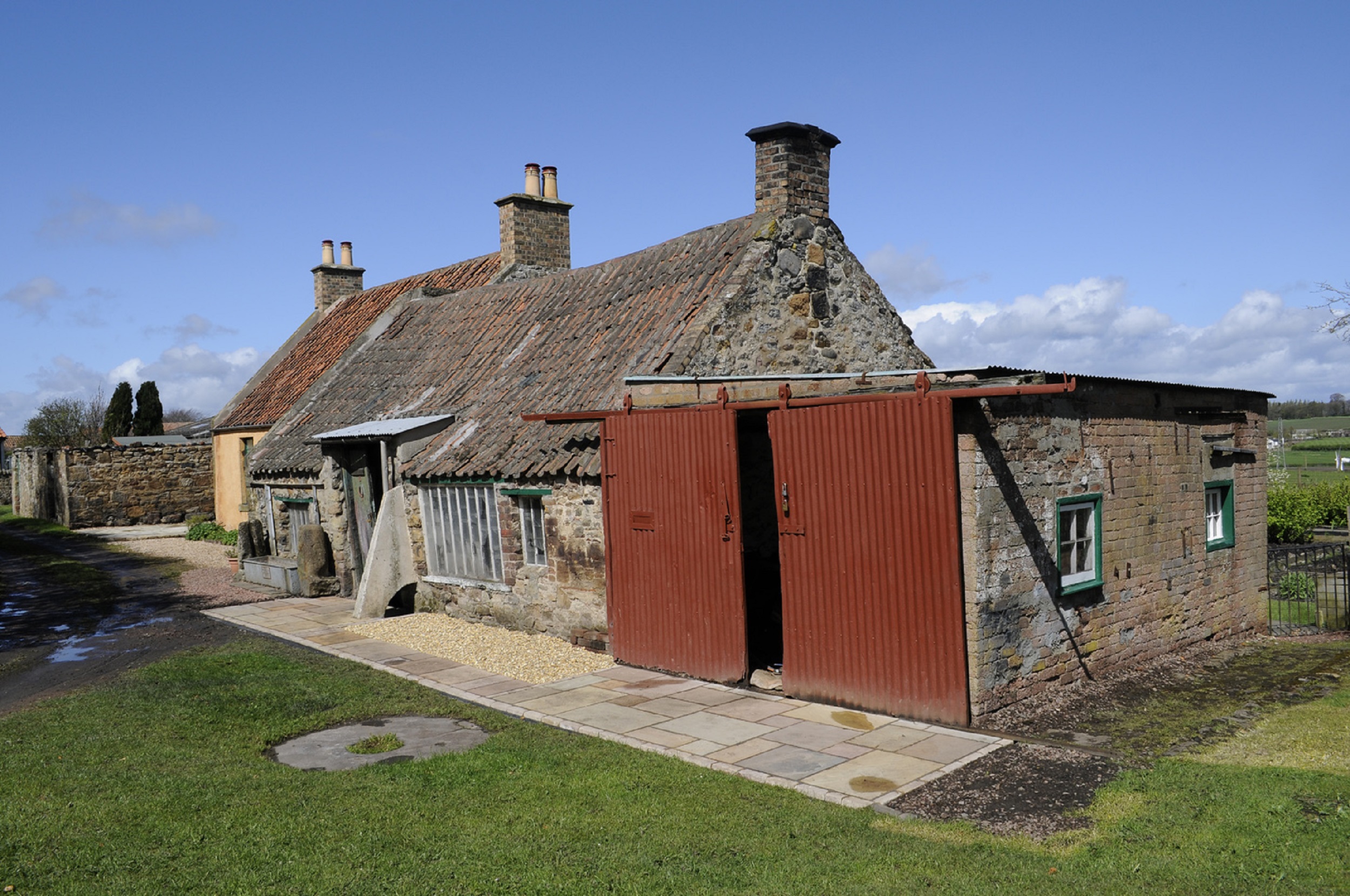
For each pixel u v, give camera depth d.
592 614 11.98
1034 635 9.32
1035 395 9.41
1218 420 12.87
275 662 11.63
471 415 15.02
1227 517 13.16
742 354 12.56
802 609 9.57
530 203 23.25
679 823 6.29
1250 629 13.55
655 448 10.83
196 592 17.92
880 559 8.87
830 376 11.04
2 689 11.02
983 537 8.63
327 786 7.09
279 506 19.47
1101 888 5.12
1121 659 10.76
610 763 7.60
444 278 25.70
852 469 9.05
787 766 7.51
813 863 5.59
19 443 62.75
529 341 16.33
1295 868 5.20
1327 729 8.21
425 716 9.29
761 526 12.27
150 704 9.62
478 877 5.44
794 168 13.36
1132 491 11.04
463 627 13.64
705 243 14.77
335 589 17.11
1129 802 6.44
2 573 21.81
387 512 14.96
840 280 13.88
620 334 14.02
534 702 9.65
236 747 8.20
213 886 5.30
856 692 9.12
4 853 5.66
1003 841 5.97
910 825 6.27
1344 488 22.34
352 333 24.81
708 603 10.35
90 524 33.12
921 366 14.95
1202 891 5.02
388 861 5.65
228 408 27.86
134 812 6.42
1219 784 6.65
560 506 12.33
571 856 5.75
